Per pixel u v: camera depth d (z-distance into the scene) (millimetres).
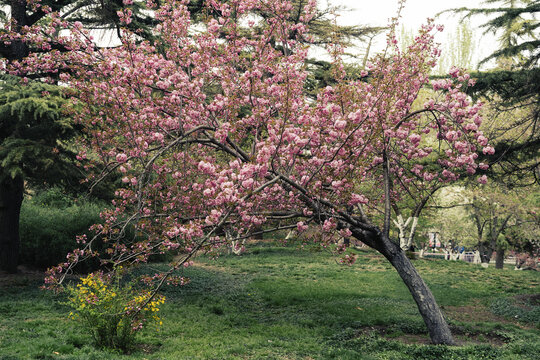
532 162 14141
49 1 13680
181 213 9039
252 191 6426
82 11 14289
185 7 8594
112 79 8047
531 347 8148
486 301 14195
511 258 49531
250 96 8586
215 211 6414
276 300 13320
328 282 16734
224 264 20641
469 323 10766
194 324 10094
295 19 15883
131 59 8062
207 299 13078
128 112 7512
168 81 7992
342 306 12586
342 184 7816
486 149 7797
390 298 13945
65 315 9844
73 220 17188
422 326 10086
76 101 9453
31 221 16734
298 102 8938
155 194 8703
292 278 17500
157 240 8367
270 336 9422
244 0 8828
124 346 7645
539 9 12516
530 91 12781
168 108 8453
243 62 9375
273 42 12953
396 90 8984
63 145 12344
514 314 12188
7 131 11945
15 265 14406
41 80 13094
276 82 8734
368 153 9094
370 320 10812
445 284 17312
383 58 8867
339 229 9094
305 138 7797
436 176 9562
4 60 9523
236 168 6922
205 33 8781
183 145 8977
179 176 8445
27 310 10141
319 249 8188
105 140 8031
